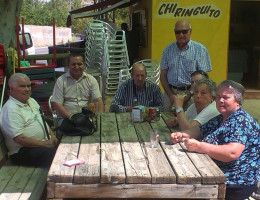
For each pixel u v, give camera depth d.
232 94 2.72
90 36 9.12
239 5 10.67
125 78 7.39
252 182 2.78
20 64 5.86
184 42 4.55
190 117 3.74
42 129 3.78
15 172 3.33
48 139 3.80
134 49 10.12
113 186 2.36
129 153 2.79
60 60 9.25
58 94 4.48
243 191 2.76
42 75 6.21
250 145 2.74
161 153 2.80
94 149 2.88
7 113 3.43
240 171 2.76
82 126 3.29
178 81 4.69
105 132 3.39
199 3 8.13
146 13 8.69
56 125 4.50
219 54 8.39
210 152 2.72
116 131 3.44
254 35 10.61
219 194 2.38
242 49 10.56
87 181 2.34
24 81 3.50
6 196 2.85
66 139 3.14
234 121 2.71
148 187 2.37
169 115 4.19
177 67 4.67
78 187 2.35
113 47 8.74
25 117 3.58
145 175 2.35
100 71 8.14
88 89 4.58
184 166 2.52
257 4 10.52
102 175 2.33
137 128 3.57
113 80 8.58
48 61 8.88
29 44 12.88
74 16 14.01
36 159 3.50
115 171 2.40
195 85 3.41
